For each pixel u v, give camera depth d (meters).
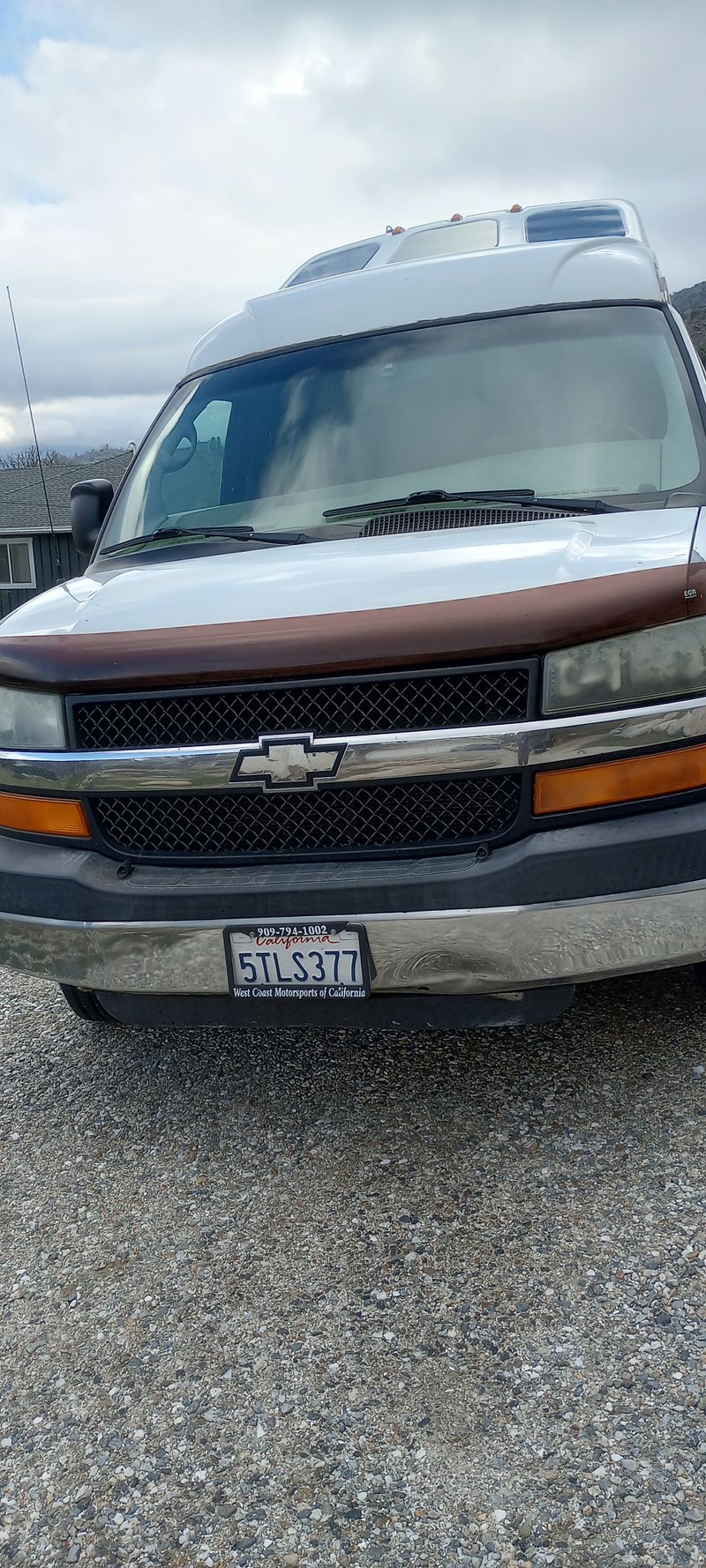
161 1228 2.67
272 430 3.79
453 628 2.43
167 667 2.58
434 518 3.21
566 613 2.40
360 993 2.58
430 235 4.46
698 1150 2.72
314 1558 1.77
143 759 2.64
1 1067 3.59
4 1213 2.79
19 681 2.77
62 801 2.80
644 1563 1.69
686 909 2.46
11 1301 2.46
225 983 2.66
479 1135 2.90
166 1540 1.83
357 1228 2.59
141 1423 2.08
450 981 2.53
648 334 3.58
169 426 4.09
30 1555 1.83
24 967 2.90
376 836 2.58
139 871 2.72
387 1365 2.16
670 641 2.42
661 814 2.47
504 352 3.65
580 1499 1.82
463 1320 2.26
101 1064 3.56
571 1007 3.51
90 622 2.85
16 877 2.83
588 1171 2.69
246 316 4.25
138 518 3.84
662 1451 1.89
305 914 2.55
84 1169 2.96
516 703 2.46
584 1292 2.29
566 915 2.45
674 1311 2.21
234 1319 2.33
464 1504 1.84
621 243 3.94
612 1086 3.04
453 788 2.52
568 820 2.48
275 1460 1.96
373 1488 1.88
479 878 2.46
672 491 3.13
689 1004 3.43
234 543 3.40
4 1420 2.12
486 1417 2.01
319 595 2.67
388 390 3.69
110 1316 2.38
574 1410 2.00
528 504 3.16
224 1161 2.93
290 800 2.60
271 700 2.55
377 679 2.46
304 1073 3.35
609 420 3.38
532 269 3.84
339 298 4.04
